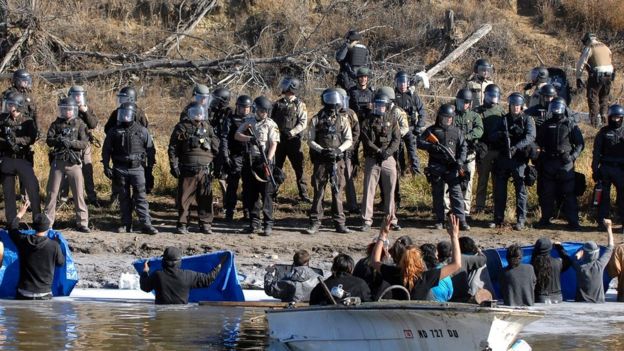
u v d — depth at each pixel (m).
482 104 21.92
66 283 17.27
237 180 21.11
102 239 19.80
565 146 20.81
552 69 24.83
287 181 23.80
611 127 20.75
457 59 32.94
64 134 19.91
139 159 20.12
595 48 27.11
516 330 12.27
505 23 34.91
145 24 34.41
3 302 16.62
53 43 32.53
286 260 19.27
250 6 34.81
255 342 13.87
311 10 35.28
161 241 19.83
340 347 12.93
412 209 22.80
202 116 20.09
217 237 20.19
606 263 17.69
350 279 13.37
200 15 34.19
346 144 20.27
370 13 34.62
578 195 21.11
